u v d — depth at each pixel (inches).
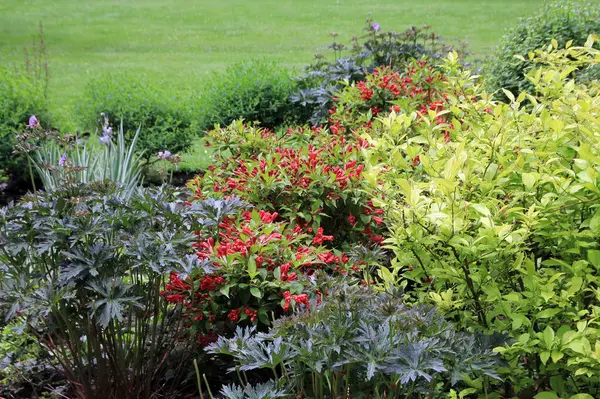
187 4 968.9
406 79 228.2
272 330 95.3
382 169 126.1
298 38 736.3
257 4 968.3
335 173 152.8
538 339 99.0
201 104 313.7
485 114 127.6
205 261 115.4
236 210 127.2
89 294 116.7
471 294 108.4
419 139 124.8
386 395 102.6
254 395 91.8
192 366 132.0
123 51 674.8
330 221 160.9
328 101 284.7
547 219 101.7
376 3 963.3
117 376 123.4
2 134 256.2
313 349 90.4
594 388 106.1
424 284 113.1
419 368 83.3
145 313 124.1
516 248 99.6
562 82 124.6
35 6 945.5
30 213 116.3
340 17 862.5
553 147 108.9
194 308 123.2
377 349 86.8
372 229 159.0
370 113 203.6
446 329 91.7
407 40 322.0
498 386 111.9
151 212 120.0
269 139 186.5
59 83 510.0
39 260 120.2
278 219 157.0
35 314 113.0
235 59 623.8
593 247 104.9
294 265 123.9
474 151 117.6
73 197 118.5
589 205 103.8
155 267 108.9
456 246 100.4
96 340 119.9
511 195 111.3
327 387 103.7
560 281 103.0
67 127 283.0
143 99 288.8
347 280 112.3
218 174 174.1
